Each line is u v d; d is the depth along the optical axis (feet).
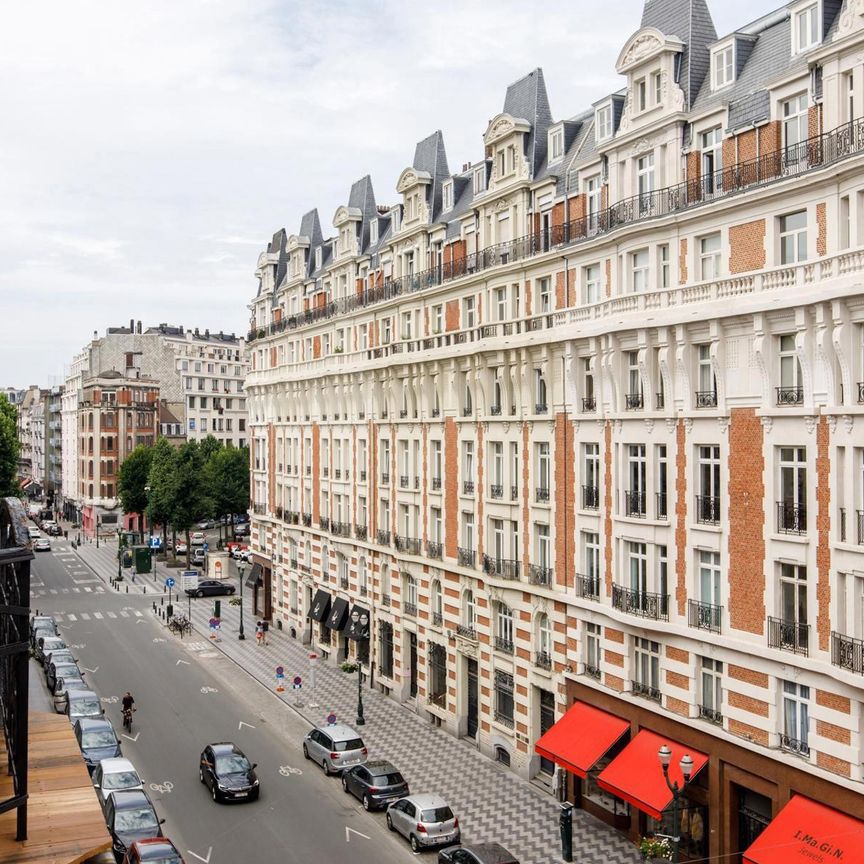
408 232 170.91
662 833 103.86
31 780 43.93
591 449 121.08
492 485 142.41
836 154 86.12
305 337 221.46
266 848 107.04
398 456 172.96
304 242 230.89
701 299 100.83
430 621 160.86
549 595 127.24
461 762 138.51
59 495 562.66
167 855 91.04
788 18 103.35
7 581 39.29
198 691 176.24
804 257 91.15
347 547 193.77
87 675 185.57
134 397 454.81
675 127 106.42
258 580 247.91
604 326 112.98
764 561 94.07
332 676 188.24
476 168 155.63
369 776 121.39
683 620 104.42
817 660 87.15
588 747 113.29
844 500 85.40
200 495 329.31
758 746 93.56
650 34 109.50
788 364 92.99
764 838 87.20
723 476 99.09
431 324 163.22
